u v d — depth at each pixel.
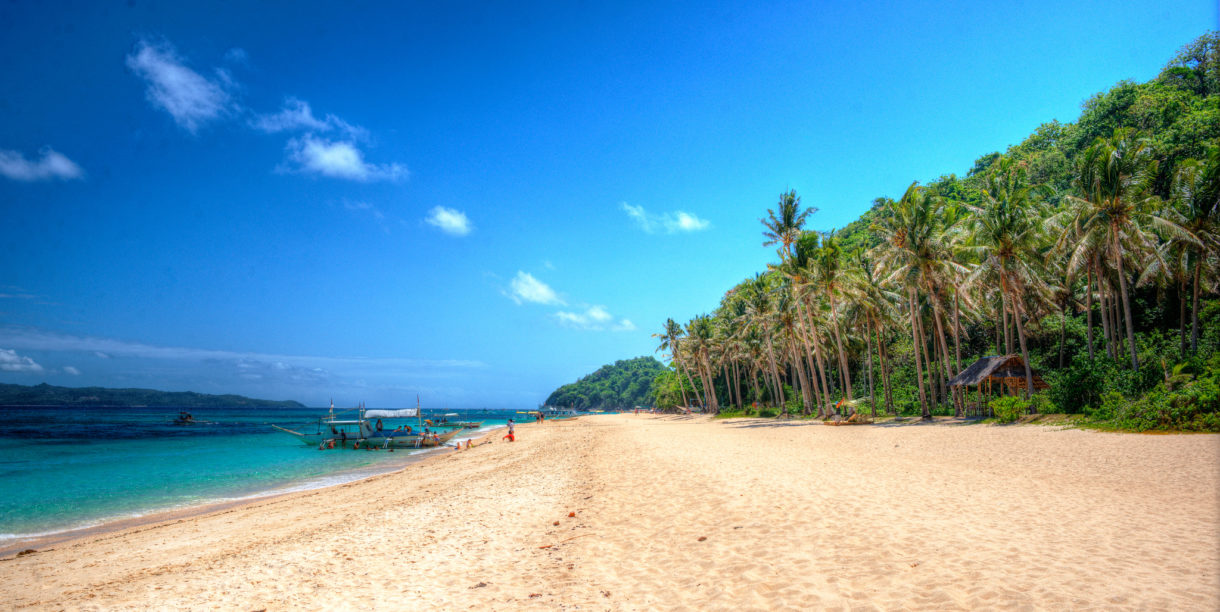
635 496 14.43
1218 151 30.41
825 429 38.81
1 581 11.11
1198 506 10.29
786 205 48.38
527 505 15.12
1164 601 5.59
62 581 10.85
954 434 28.14
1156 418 22.39
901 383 55.25
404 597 8.01
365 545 11.73
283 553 11.55
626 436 43.00
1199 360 26.84
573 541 10.56
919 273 38.84
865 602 6.15
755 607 6.38
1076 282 43.56
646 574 8.11
